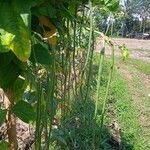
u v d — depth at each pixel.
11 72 1.74
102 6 1.89
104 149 6.06
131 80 13.95
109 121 7.83
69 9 1.89
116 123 8.01
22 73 1.77
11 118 1.94
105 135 6.45
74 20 1.82
